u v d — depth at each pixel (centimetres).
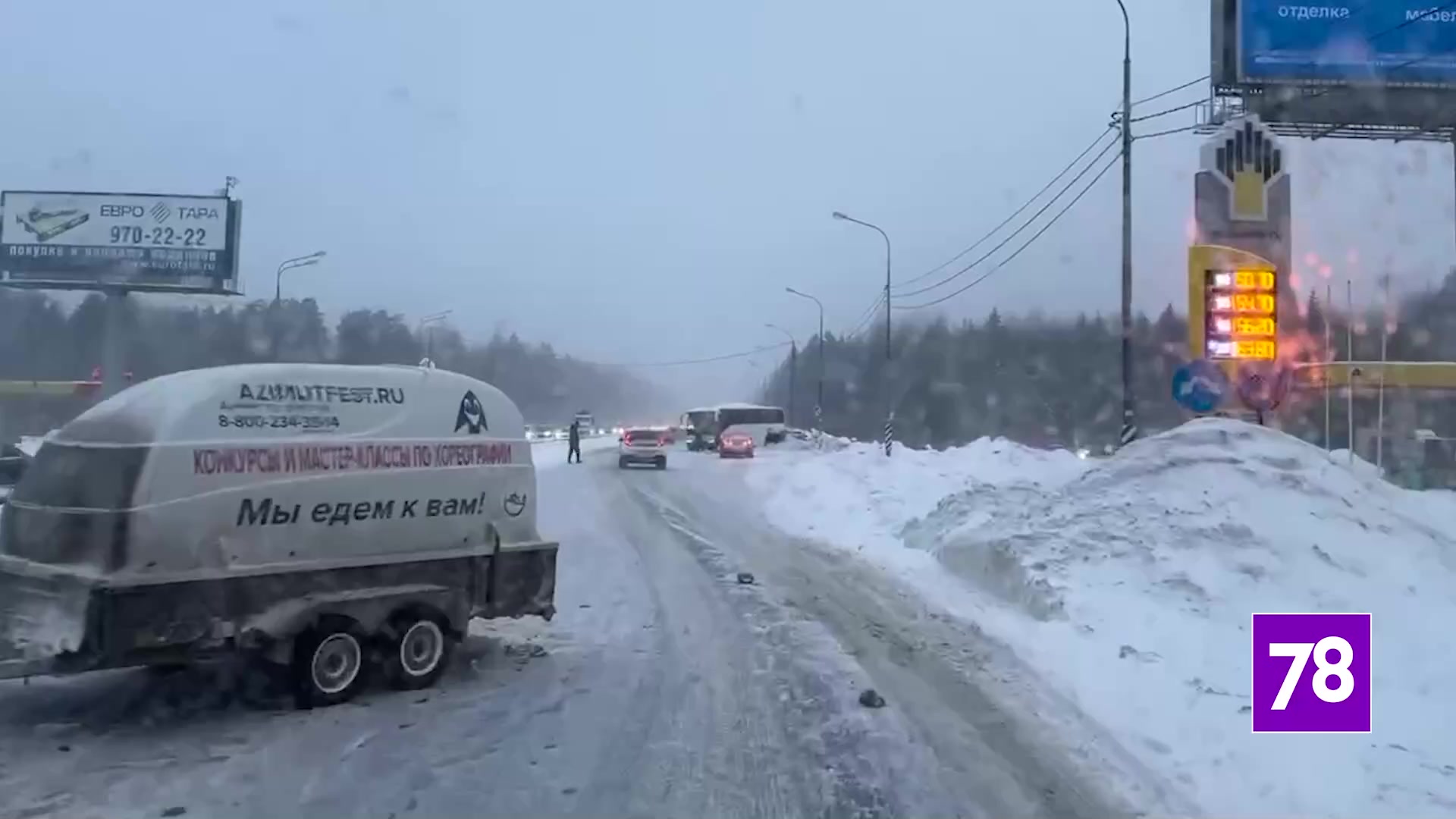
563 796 655
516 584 993
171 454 795
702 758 730
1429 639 1019
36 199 5988
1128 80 2358
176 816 620
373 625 873
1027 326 7375
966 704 862
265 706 859
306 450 866
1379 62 3259
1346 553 1291
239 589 818
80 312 7862
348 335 8538
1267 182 2219
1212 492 1440
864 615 1248
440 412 962
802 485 2944
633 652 1055
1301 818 614
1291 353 2184
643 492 3122
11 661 766
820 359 6481
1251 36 3250
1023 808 636
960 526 1711
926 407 7919
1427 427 4325
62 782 678
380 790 665
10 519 834
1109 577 1255
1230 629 1070
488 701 872
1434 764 700
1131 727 794
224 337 7344
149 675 945
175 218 6031
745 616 1245
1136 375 6788
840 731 787
